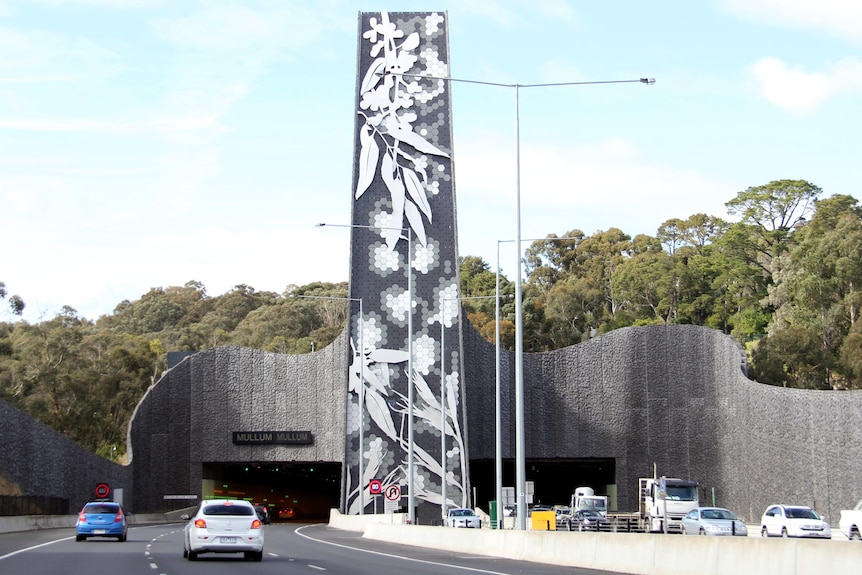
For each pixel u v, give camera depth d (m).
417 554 47.75
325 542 60.56
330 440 118.81
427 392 103.19
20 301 126.25
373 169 105.56
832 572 23.33
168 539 62.19
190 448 123.88
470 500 102.12
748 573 26.83
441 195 105.44
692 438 113.44
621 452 115.94
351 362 104.38
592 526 81.62
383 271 104.62
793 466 97.25
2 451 92.56
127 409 148.50
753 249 177.62
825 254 134.00
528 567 37.72
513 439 119.31
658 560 32.34
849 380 123.38
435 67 106.62
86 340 157.62
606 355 118.06
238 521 39.22
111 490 118.06
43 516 82.88
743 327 161.62
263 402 122.31
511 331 181.12
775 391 100.38
